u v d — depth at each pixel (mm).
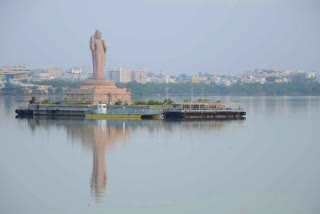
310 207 107812
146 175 128875
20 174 130750
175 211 105812
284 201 111312
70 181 123938
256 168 136625
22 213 104688
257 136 186000
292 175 130125
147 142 170625
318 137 184625
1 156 149750
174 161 143500
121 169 134250
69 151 155250
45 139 176500
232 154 153625
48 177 127812
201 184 122125
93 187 119875
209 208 107125
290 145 168125
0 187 120000
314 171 133625
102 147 161250
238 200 112062
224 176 128875
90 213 104750
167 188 119312
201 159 145750
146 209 106438
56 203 110062
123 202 110188
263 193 116125
